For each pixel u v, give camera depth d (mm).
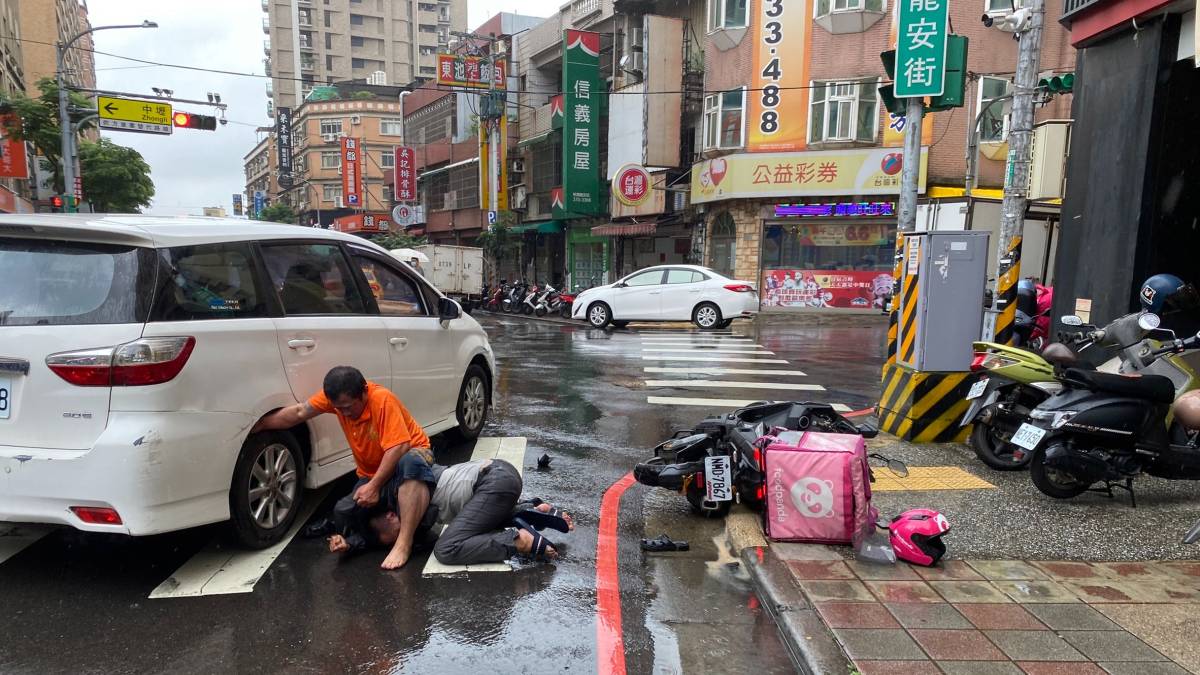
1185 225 6605
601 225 27141
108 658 2938
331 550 3910
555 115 29047
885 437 6359
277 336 4000
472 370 6445
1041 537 4102
